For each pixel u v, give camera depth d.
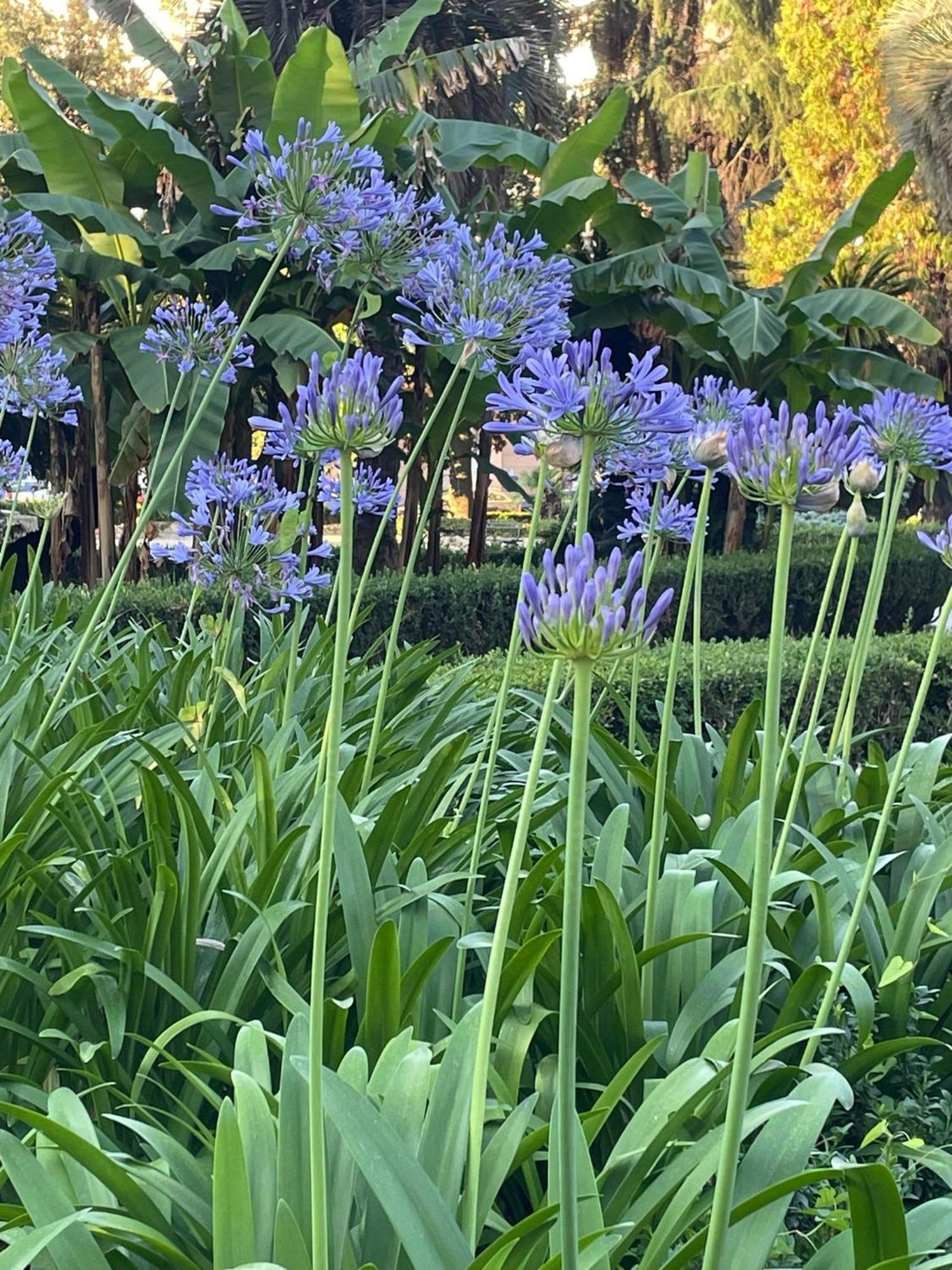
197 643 4.76
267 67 9.50
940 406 2.63
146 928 2.47
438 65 10.38
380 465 11.61
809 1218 2.12
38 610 4.68
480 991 2.64
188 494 3.32
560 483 2.68
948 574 11.78
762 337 9.71
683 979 2.47
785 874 2.54
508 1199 2.14
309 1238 1.60
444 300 2.65
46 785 2.67
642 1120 1.78
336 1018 2.05
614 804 3.41
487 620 8.73
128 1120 1.81
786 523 1.35
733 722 5.64
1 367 3.84
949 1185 1.98
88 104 8.80
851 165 22.00
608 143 9.34
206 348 3.53
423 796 3.00
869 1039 2.32
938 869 2.73
